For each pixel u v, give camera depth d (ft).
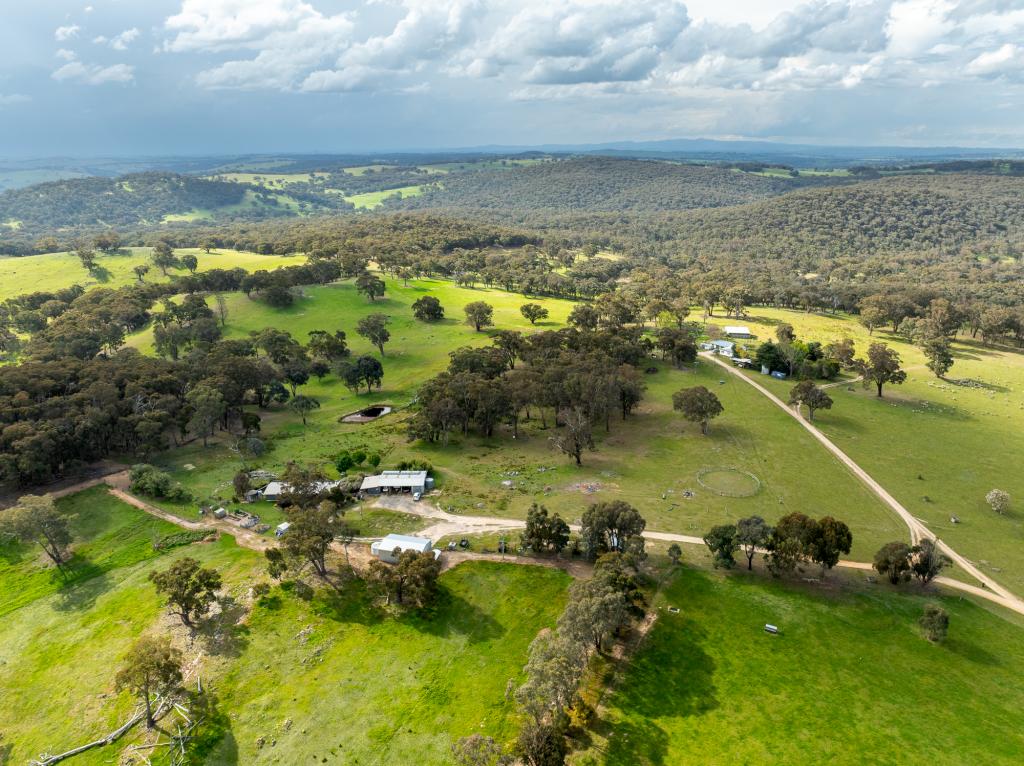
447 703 197.67
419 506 325.62
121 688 189.26
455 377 468.75
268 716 193.47
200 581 231.09
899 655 217.77
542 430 446.60
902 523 320.29
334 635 228.63
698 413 420.77
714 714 190.70
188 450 404.36
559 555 277.64
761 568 273.75
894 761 172.35
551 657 184.14
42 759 179.93
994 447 415.23
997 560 288.51
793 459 394.11
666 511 324.60
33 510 258.37
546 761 168.76
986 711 192.34
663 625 232.73
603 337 581.53
